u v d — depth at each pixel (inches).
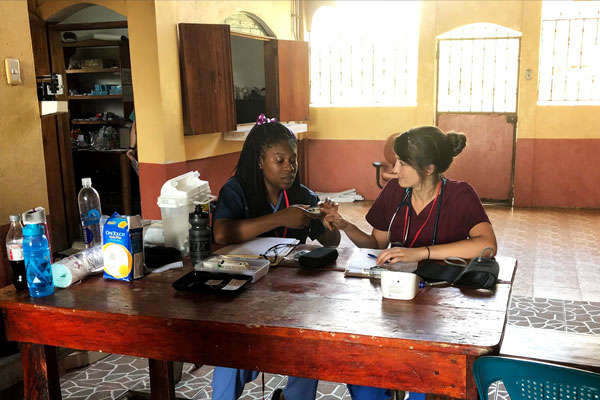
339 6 332.2
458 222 94.7
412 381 62.5
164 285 80.5
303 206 99.3
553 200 307.9
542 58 302.2
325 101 346.9
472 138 315.6
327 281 81.1
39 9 225.8
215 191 250.8
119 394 116.8
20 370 106.2
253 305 71.8
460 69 313.7
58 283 80.7
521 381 58.4
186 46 213.6
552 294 170.2
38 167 115.5
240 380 88.8
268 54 286.0
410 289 72.4
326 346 64.6
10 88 108.1
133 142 226.7
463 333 61.9
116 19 292.8
